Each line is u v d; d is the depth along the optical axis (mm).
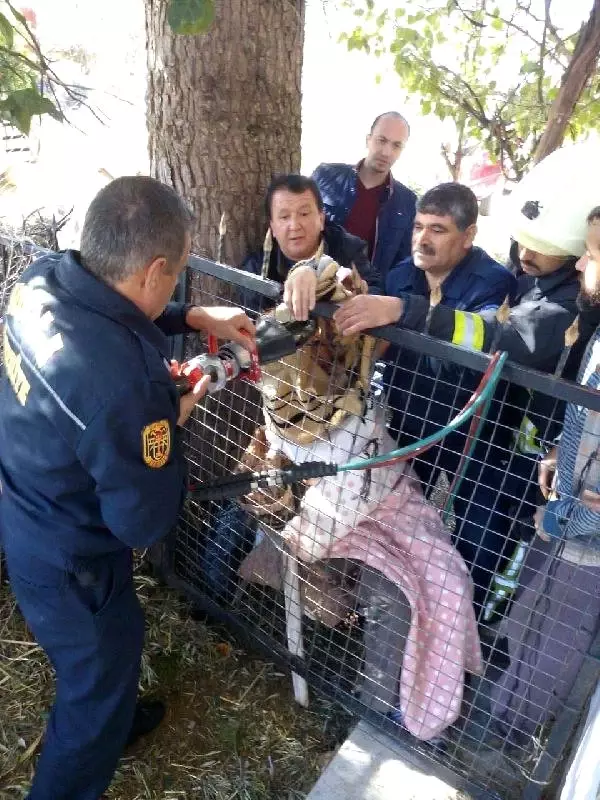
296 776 2217
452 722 2137
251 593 2734
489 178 6355
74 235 2979
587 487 1730
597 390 1572
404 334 1772
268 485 1972
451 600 2088
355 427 2109
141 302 1555
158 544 2715
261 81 2561
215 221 2664
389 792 2127
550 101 4461
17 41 2270
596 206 1887
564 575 1976
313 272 1833
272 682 2533
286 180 2447
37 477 1596
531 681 2143
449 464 2297
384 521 2186
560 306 1876
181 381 1767
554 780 2162
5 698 2289
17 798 2029
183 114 2529
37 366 1492
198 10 1467
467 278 2334
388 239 3900
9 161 5277
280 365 2057
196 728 2336
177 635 2629
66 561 1675
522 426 2139
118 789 2117
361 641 2592
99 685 1800
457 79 4664
